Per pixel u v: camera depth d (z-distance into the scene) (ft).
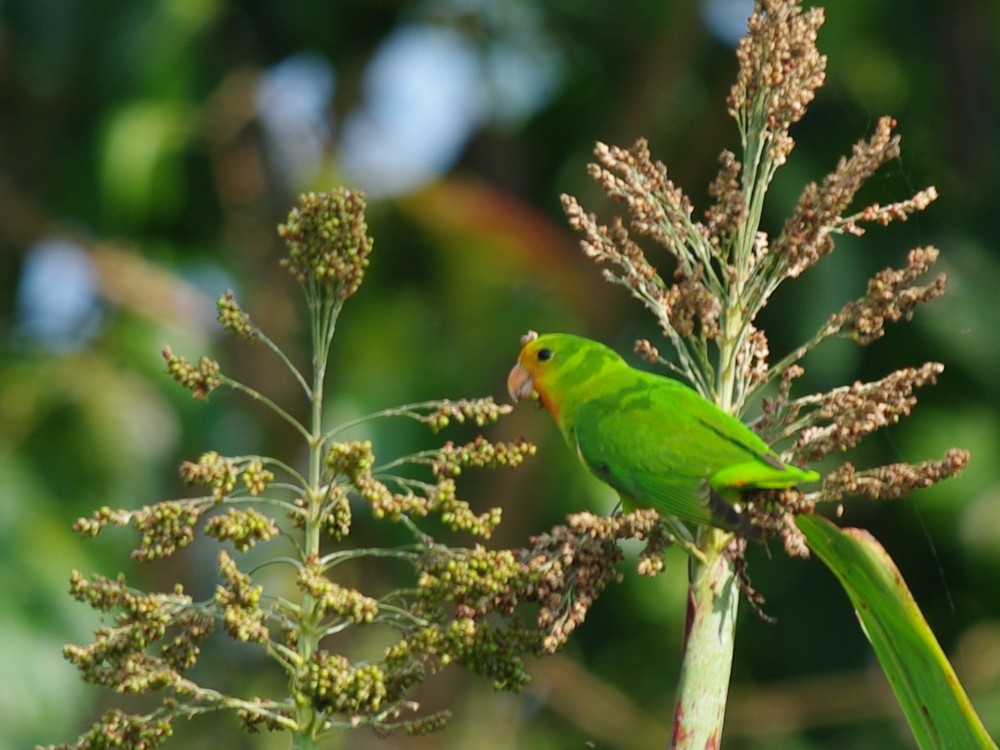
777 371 17.17
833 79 39.96
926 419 41.70
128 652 13.91
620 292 41.91
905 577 43.04
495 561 14.34
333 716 14.40
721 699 15.67
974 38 40.55
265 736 40.83
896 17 40.32
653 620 44.73
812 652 43.32
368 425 41.06
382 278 42.68
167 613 13.99
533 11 43.21
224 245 44.39
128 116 40.29
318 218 14.76
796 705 42.27
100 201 42.11
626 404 19.44
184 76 40.83
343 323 42.55
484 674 14.64
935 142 41.04
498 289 41.55
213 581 42.47
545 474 41.98
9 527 35.73
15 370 39.50
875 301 16.48
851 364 39.11
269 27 43.16
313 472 14.62
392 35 43.62
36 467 37.58
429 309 42.55
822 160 40.16
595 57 43.91
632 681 44.98
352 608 14.02
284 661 14.46
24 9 39.11
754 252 17.19
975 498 41.34
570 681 42.63
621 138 43.11
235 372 42.37
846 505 42.57
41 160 42.19
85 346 41.09
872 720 42.96
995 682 41.65
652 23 41.93
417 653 14.35
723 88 41.45
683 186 42.47
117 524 13.87
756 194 16.94
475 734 41.83
